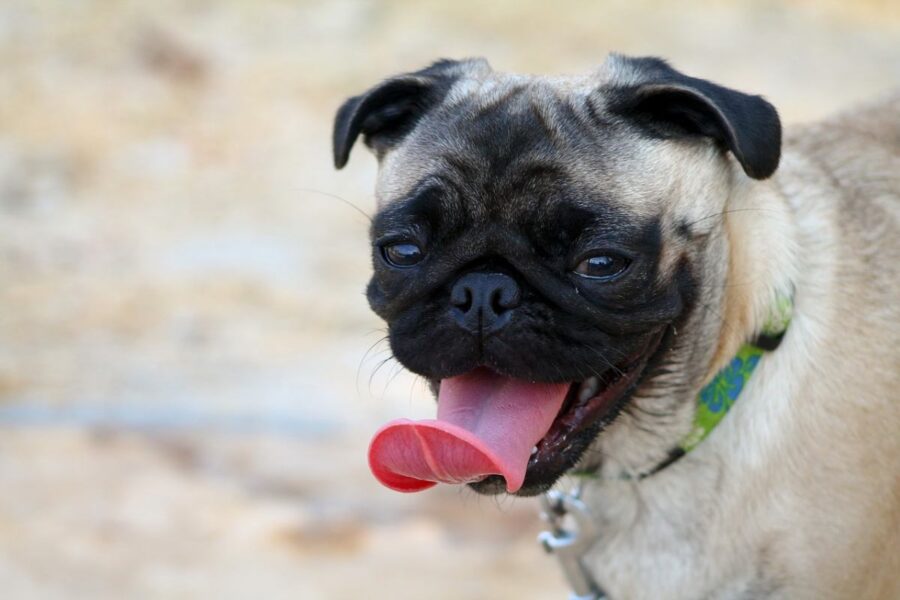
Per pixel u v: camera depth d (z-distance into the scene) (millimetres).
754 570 6375
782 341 6398
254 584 10422
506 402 5918
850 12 26281
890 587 6543
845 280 6500
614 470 6582
